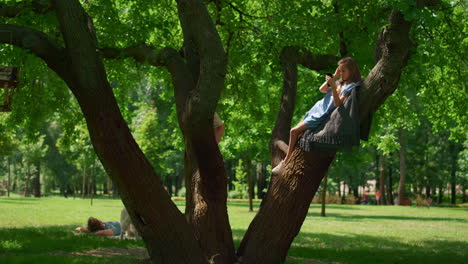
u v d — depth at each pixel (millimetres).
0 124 15469
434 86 13367
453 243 13742
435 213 31344
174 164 49719
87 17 7301
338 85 6766
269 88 16203
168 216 7164
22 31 7000
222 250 7586
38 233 12570
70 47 6828
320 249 11508
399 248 12312
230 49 13055
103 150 6867
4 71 6898
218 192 7793
